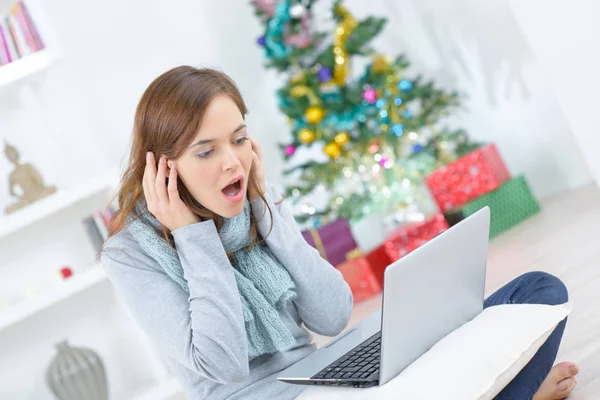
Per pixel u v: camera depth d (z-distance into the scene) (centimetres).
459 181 582
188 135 196
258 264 219
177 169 204
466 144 623
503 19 611
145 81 589
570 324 307
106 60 577
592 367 255
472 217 204
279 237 222
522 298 226
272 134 648
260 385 209
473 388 179
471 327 201
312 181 592
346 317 232
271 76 645
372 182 609
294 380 197
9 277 481
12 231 456
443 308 199
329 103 586
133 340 497
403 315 182
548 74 399
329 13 648
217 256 206
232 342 200
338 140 587
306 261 225
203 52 620
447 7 639
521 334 195
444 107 610
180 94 198
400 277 179
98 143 506
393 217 611
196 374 212
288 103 594
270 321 211
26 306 446
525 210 584
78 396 449
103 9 579
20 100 486
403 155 616
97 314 493
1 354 475
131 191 214
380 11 666
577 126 398
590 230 469
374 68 598
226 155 198
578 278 372
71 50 566
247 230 218
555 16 389
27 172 464
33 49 465
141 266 211
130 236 214
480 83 647
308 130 586
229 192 204
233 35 631
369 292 540
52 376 448
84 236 495
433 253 190
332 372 194
